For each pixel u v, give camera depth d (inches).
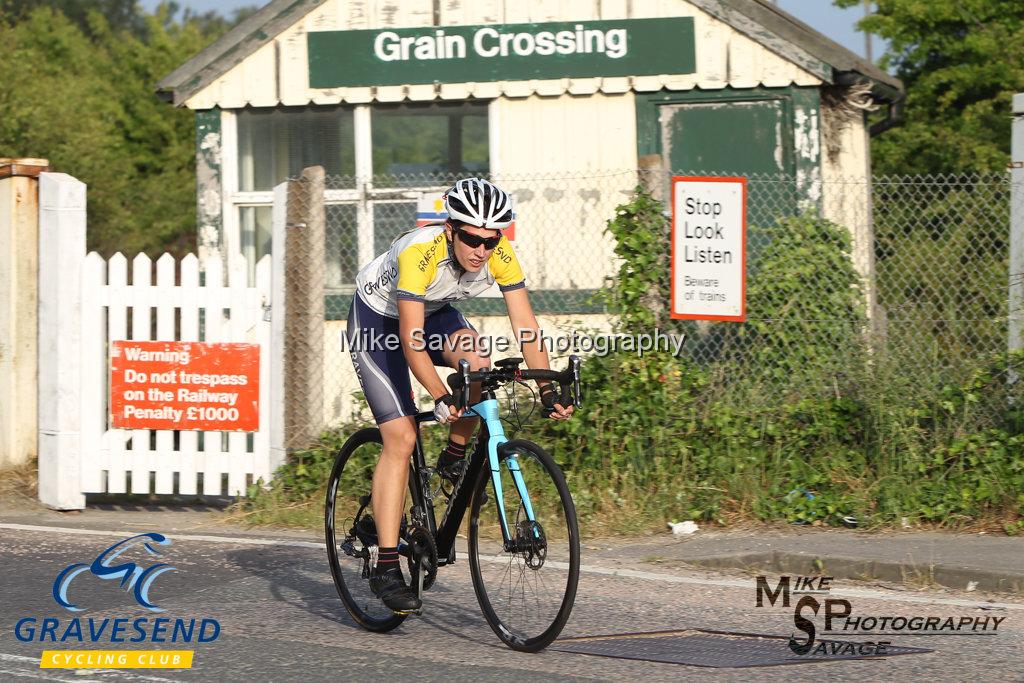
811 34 741.9
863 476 527.5
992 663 336.8
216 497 601.3
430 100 729.6
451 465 364.5
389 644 357.1
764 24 702.5
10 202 609.6
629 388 542.9
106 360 575.5
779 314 573.6
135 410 561.9
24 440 621.3
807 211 612.4
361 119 735.1
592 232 719.1
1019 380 531.5
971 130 1182.9
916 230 585.6
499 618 354.9
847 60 692.7
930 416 533.0
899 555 446.3
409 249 339.3
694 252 541.0
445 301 361.7
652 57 713.0
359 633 370.3
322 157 741.9
